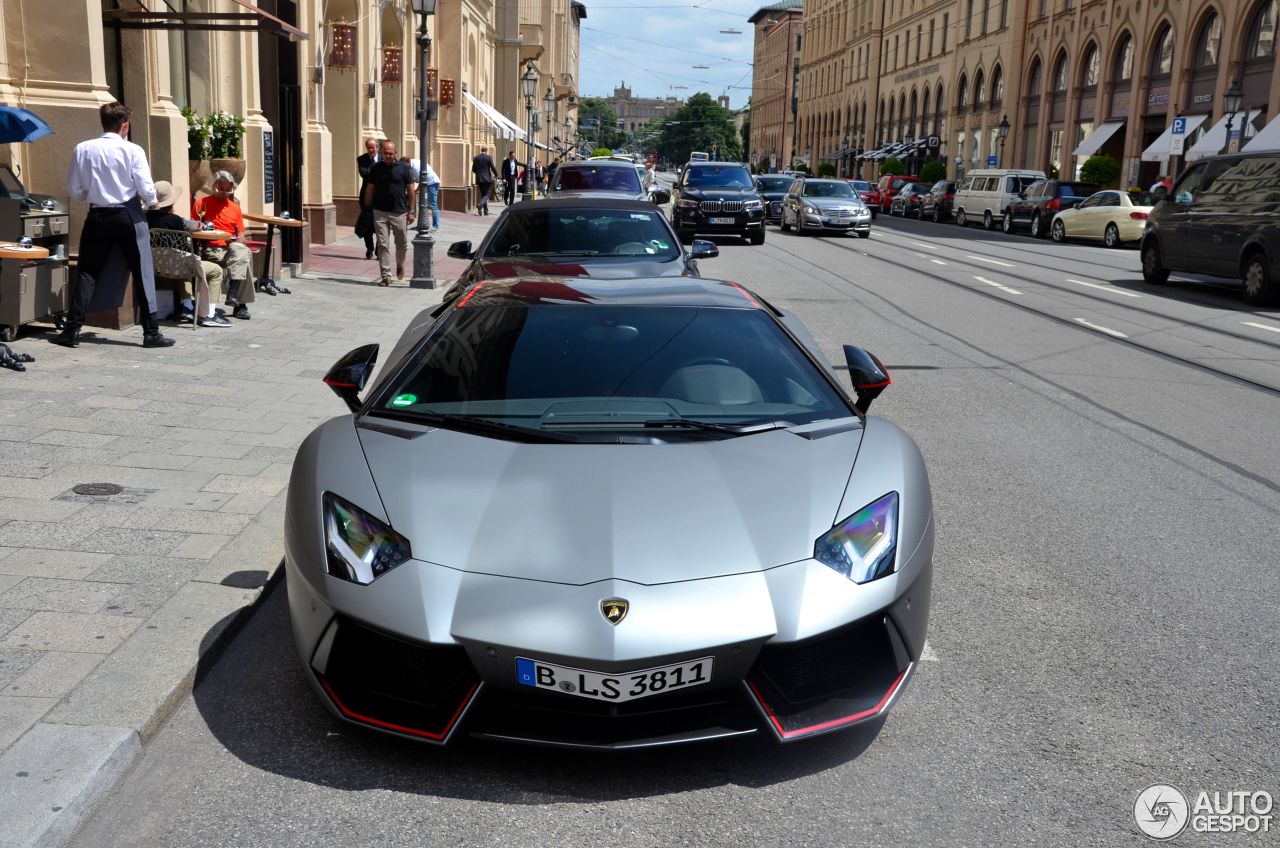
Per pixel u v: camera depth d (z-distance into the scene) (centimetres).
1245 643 409
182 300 998
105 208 827
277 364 846
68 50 903
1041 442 713
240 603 405
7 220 798
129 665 351
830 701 312
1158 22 3953
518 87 5178
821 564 309
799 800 299
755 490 330
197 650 365
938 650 400
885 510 329
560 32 8106
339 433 363
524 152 5359
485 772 309
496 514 316
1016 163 5347
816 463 346
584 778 307
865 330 1198
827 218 2952
